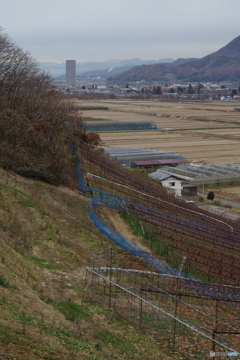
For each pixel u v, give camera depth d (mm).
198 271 37531
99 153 73438
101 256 34344
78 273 30281
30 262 29453
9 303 21359
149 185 68062
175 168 93500
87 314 24875
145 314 26984
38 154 53781
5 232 32281
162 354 22656
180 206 60562
